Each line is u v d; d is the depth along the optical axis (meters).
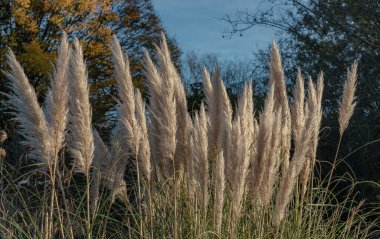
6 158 6.80
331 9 12.51
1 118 14.27
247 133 3.77
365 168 10.36
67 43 3.20
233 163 3.53
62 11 17.42
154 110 3.81
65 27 17.50
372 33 12.16
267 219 3.99
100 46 17.59
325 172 10.74
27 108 3.12
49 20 16.84
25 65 15.75
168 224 3.95
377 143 10.55
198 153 3.81
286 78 13.05
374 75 11.70
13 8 16.31
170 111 3.75
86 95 3.29
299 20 13.14
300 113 4.43
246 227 3.99
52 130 3.21
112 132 4.23
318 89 4.66
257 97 12.27
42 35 17.75
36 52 15.60
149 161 3.81
